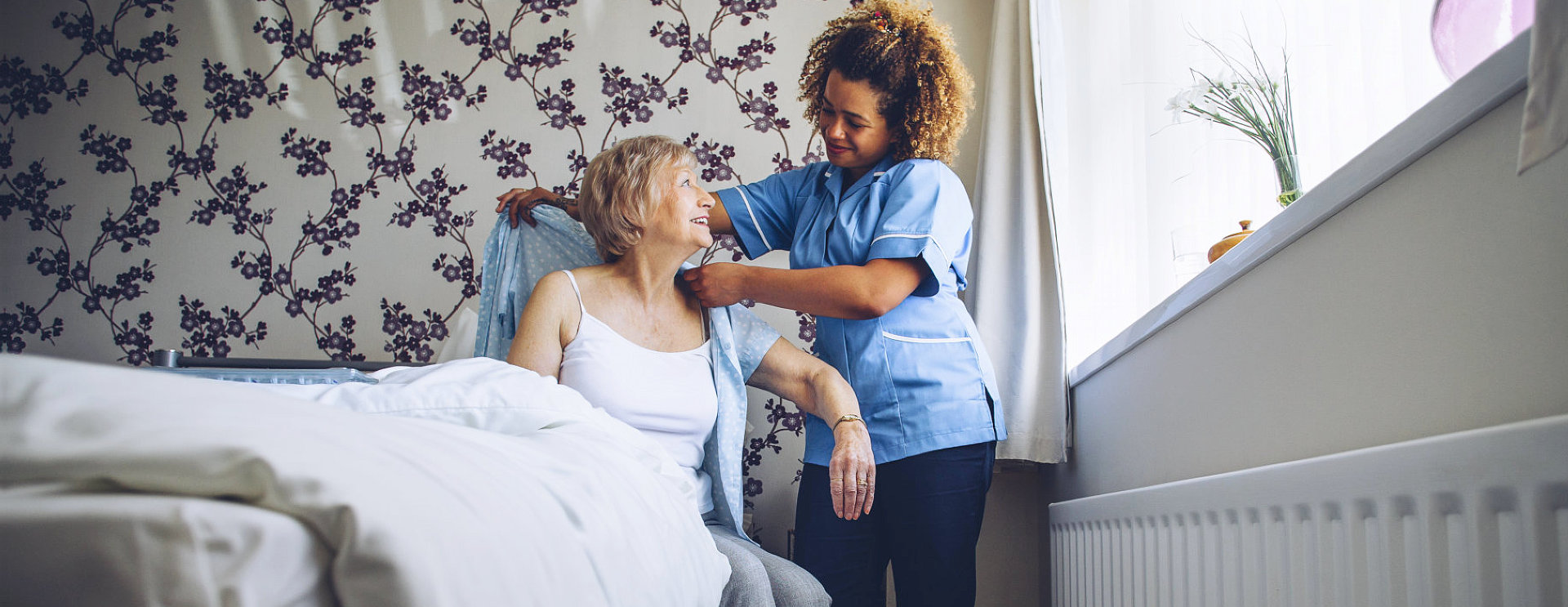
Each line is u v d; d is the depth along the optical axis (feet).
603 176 5.08
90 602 1.20
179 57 7.82
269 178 7.60
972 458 5.27
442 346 7.28
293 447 1.43
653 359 4.97
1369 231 3.11
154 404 1.41
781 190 6.31
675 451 4.91
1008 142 6.91
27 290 7.57
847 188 5.97
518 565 1.70
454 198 7.48
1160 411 4.91
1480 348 2.55
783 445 7.13
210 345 7.39
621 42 7.66
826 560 5.29
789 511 7.04
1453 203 2.69
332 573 1.36
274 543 1.29
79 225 7.64
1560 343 2.26
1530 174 2.37
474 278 7.36
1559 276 2.27
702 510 4.96
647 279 5.13
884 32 5.57
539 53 7.68
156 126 7.73
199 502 1.28
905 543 5.22
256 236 7.52
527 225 5.90
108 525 1.21
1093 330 6.61
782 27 7.64
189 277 7.49
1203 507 3.89
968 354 5.44
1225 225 5.39
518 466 2.10
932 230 5.21
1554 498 2.15
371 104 7.66
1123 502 4.79
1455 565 2.47
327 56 7.75
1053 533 6.17
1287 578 3.26
